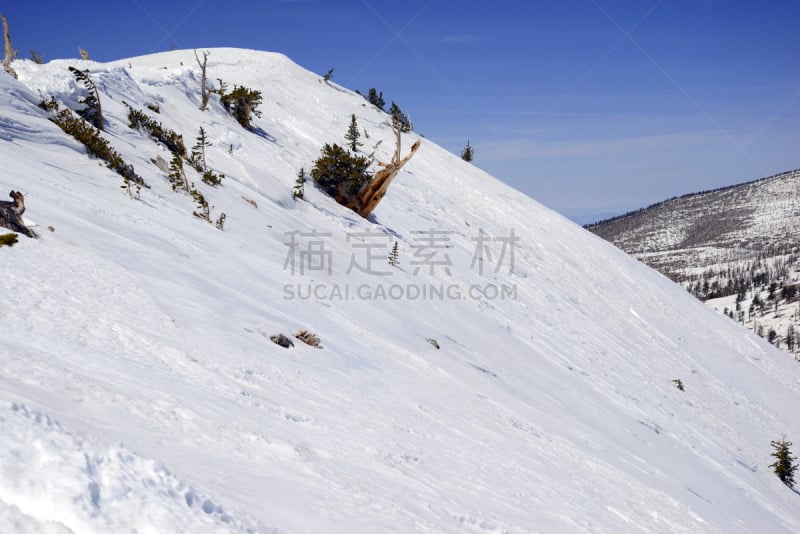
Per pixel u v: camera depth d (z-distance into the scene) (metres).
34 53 24.20
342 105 56.94
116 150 19.61
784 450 25.61
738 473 22.12
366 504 4.57
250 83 53.00
